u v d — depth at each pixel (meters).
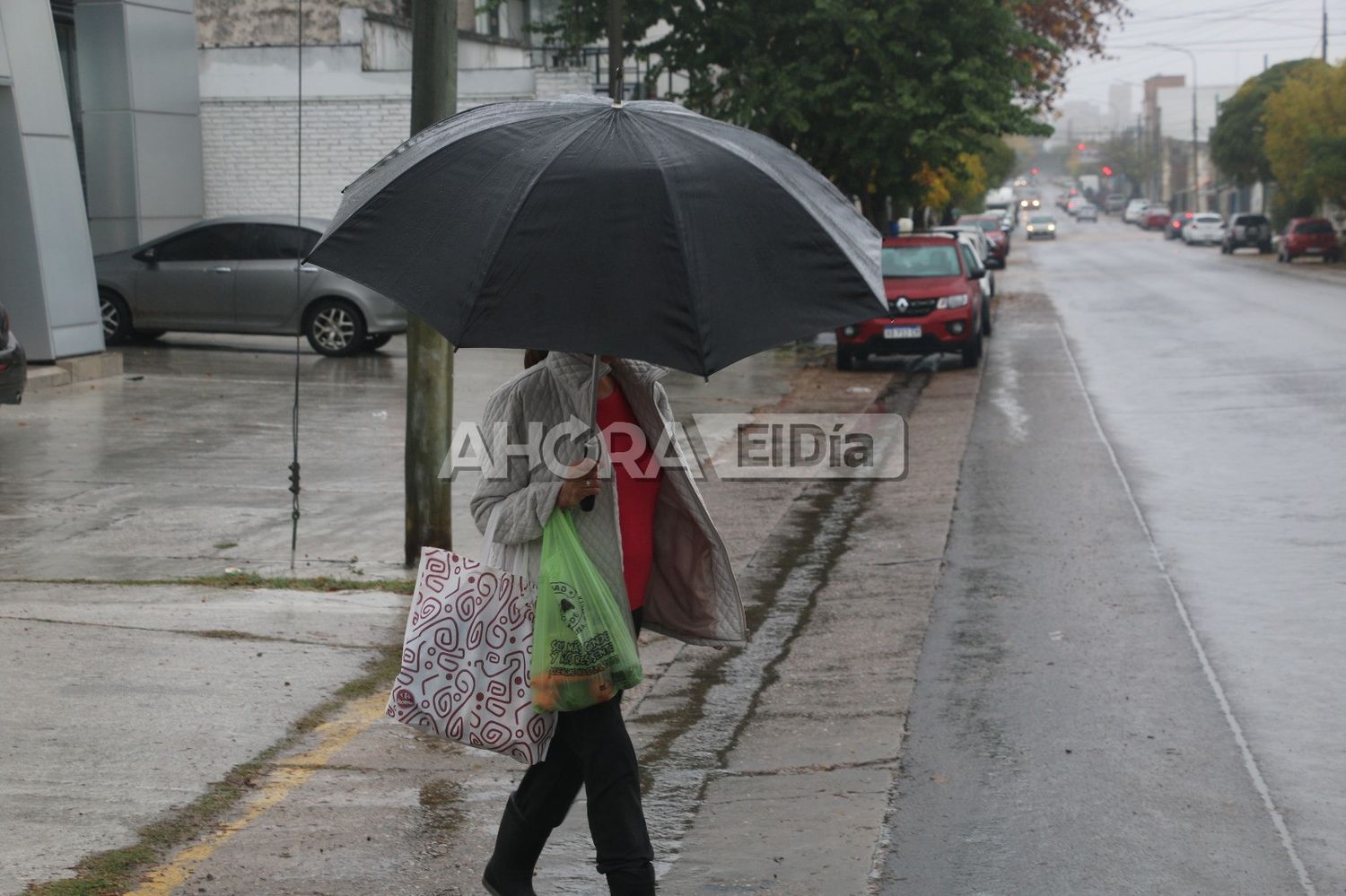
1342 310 29.94
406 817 4.93
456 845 4.71
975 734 5.97
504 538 3.79
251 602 7.81
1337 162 54.19
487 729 3.79
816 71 23.50
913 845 4.82
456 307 3.28
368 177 3.74
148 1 23.22
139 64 23.06
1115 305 34.31
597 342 3.24
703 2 24.62
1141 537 9.77
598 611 3.72
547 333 3.24
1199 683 6.56
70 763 5.18
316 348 20.52
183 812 4.79
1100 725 6.03
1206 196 129.62
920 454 13.85
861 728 6.09
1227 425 14.73
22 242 16.89
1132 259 62.31
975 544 9.82
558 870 4.62
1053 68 39.91
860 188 26.88
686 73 28.16
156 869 4.37
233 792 5.04
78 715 5.71
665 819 5.10
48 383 16.84
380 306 20.30
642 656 7.32
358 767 5.39
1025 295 39.38
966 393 18.77
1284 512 10.43
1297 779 5.36
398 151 3.77
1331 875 4.52
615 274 3.29
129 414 15.05
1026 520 10.52
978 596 8.35
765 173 3.53
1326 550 9.20
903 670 6.93
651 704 6.51
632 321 3.26
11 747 5.32
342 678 6.42
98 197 23.17
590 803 3.85
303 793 5.11
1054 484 11.93
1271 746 5.72
